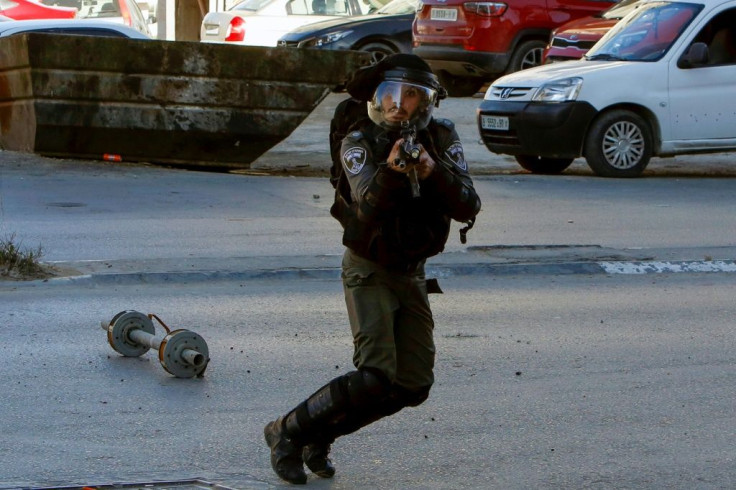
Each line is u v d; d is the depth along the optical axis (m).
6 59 32.72
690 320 17.58
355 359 10.09
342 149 9.58
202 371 13.98
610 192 30.56
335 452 11.55
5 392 13.21
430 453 11.59
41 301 17.69
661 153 33.50
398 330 10.01
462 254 21.80
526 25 46.06
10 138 33.84
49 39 31.64
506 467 11.23
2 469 10.74
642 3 36.06
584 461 11.43
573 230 24.81
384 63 9.48
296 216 25.81
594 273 21.06
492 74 46.59
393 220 9.56
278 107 32.84
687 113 33.44
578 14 46.47
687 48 33.59
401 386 10.00
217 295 18.55
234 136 32.81
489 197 29.41
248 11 53.81
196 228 24.00
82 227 23.72
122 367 14.38
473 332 16.56
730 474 11.12
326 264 20.56
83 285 18.94
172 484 10.36
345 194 9.81
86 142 32.44
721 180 33.62
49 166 31.48
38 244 21.78
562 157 33.12
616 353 15.55
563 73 33.31
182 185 29.67
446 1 46.44
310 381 13.97
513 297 18.95
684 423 12.67
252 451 11.52
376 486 10.64
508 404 13.23
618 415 12.91
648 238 24.08
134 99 32.25
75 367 14.31
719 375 14.59
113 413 12.59
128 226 23.98
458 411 12.94
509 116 33.31
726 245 23.50
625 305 18.53
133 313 14.84
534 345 15.88
